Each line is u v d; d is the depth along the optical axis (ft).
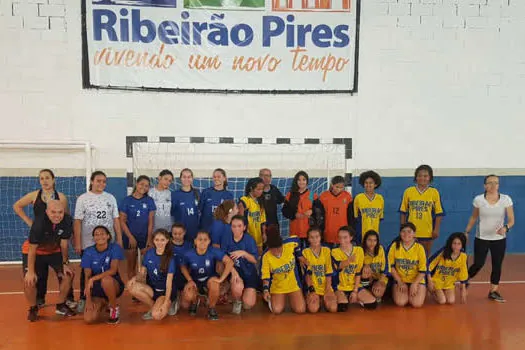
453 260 19.34
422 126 27.68
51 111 25.90
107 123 26.21
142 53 26.08
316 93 27.04
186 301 18.26
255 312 18.43
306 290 18.90
